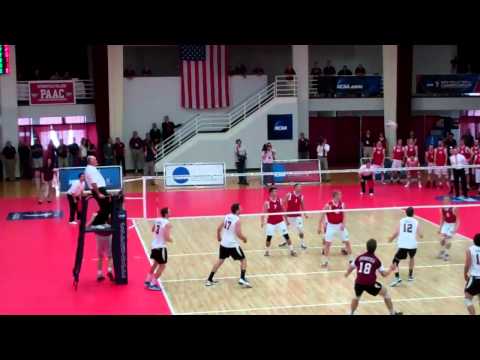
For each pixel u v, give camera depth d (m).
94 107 31.62
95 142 32.56
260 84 33.00
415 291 12.48
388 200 23.42
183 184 26.64
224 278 13.62
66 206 22.98
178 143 31.81
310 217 20.61
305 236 17.77
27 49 32.78
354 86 32.75
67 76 31.94
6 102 30.22
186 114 32.84
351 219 20.03
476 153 24.69
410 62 31.89
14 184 28.95
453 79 32.66
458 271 13.95
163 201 23.80
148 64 35.09
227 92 32.47
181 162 30.80
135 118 32.53
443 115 35.28
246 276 13.75
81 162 29.44
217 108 32.75
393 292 12.42
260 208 21.94
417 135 34.22
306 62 31.89
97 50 30.38
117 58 30.72
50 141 30.25
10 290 12.83
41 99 31.00
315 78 33.78
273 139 31.55
